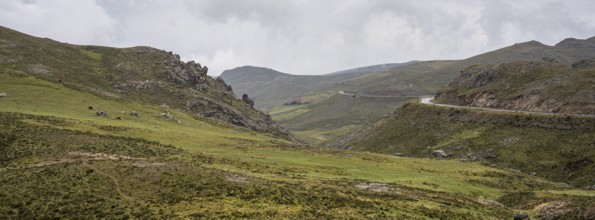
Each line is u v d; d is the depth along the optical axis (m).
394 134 179.38
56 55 172.38
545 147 119.25
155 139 84.12
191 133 102.50
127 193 43.44
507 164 116.94
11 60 148.25
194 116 149.75
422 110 190.50
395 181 70.69
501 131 138.12
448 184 73.94
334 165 80.94
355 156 97.31
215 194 44.72
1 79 116.06
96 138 72.31
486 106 175.62
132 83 170.50
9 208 39.00
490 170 95.19
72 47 192.88
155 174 48.72
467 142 139.62
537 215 51.81
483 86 195.25
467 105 189.00
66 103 109.25
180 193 44.31
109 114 109.06
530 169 111.44
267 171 65.00
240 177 52.88
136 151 67.94
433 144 152.50
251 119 190.12
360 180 66.62
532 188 81.75
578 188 91.06
